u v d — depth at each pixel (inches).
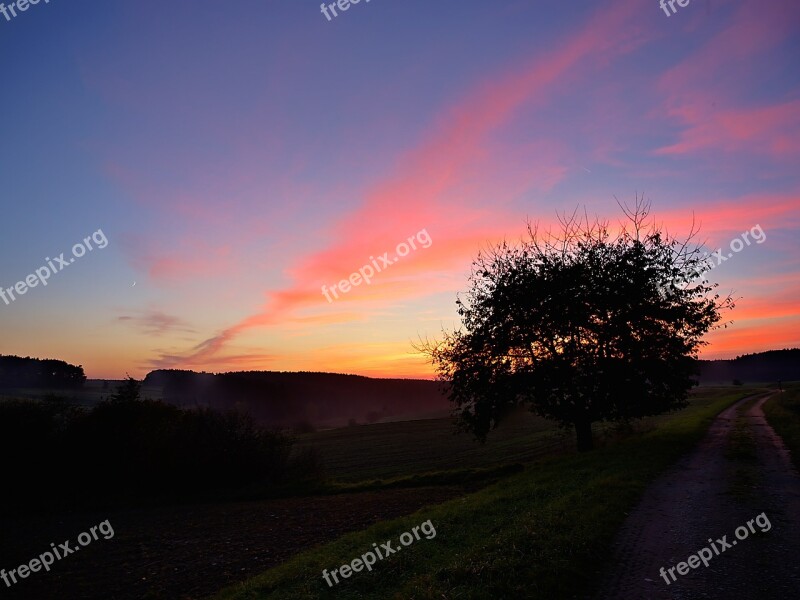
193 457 1171.3
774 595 293.9
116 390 1309.1
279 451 1230.9
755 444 921.5
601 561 357.1
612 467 737.6
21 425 1140.5
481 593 299.7
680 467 727.1
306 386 4158.5
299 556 503.8
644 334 1077.8
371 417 4495.6
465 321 1220.5
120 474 1171.9
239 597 387.2
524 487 677.3
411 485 1036.5
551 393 1136.8
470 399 1213.1
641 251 1111.0
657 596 298.8
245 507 964.6
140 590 509.4
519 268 1176.8
